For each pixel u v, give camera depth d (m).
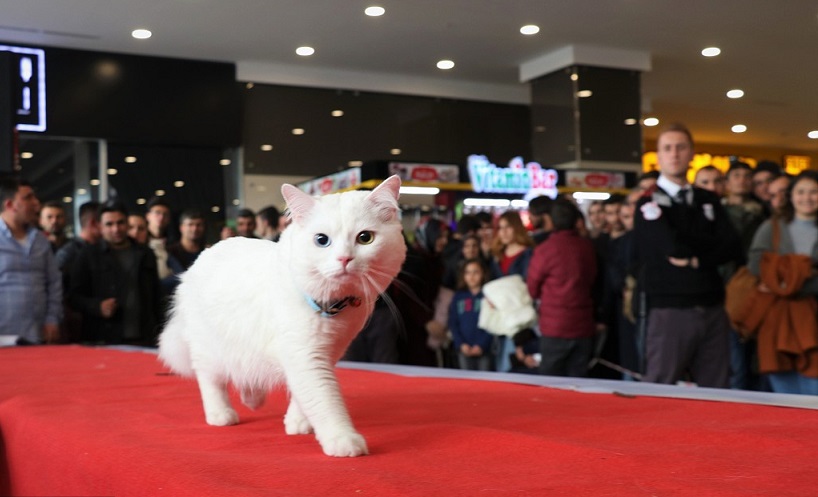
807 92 9.02
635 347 5.07
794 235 4.12
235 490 1.18
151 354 4.41
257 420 2.05
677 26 9.40
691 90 11.24
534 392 2.45
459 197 10.33
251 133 11.82
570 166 11.17
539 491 1.14
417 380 2.89
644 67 11.01
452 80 12.95
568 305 4.54
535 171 10.70
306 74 12.06
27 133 10.51
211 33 10.19
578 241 4.63
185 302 2.03
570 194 10.77
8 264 5.31
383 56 11.43
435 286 5.72
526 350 5.18
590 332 4.59
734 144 10.64
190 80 11.40
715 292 3.62
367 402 2.30
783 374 4.09
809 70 8.90
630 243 4.96
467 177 10.39
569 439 1.60
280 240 1.74
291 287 1.66
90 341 5.89
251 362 1.83
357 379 2.96
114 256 5.99
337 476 1.28
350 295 1.66
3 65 8.70
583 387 2.50
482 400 2.28
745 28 8.65
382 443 1.60
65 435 1.82
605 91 11.09
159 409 2.24
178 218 9.05
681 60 10.57
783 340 3.94
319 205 1.66
